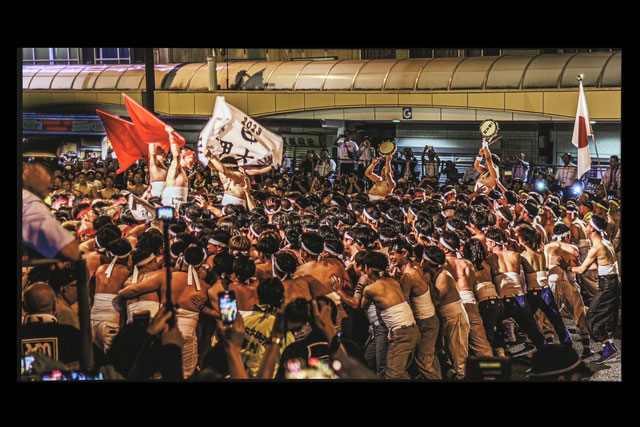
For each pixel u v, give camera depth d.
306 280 6.97
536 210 10.12
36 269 7.01
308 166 19.56
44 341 6.85
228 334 6.59
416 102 21.66
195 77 23.73
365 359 7.13
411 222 9.78
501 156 21.19
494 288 8.07
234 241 6.98
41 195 6.93
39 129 24.84
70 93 24.50
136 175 15.14
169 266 6.71
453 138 21.88
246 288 6.74
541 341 8.34
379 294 6.98
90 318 6.80
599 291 8.68
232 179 11.10
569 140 20.62
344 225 8.55
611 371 8.27
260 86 23.20
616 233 9.95
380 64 22.48
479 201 10.56
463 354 7.49
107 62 26.02
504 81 20.55
